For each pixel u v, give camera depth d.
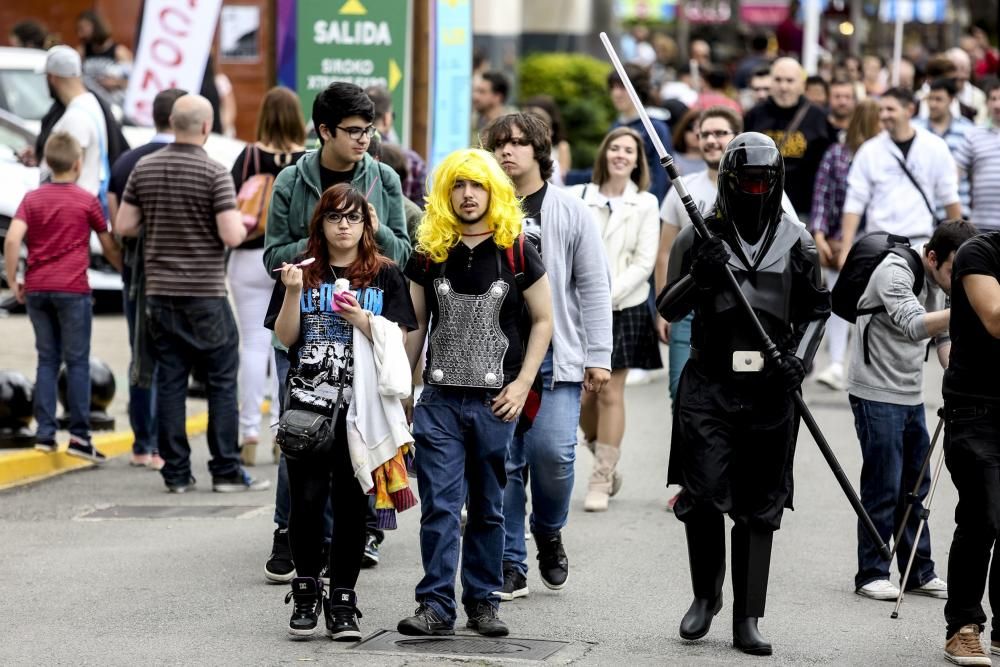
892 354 19.00
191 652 16.16
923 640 17.25
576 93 65.69
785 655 16.47
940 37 92.81
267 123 24.16
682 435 16.42
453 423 16.39
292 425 15.96
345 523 16.53
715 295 16.14
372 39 32.91
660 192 34.31
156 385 26.11
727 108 24.22
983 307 15.80
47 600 18.38
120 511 23.48
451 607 16.77
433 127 35.38
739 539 16.55
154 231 23.97
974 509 16.11
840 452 28.88
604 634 17.14
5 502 24.02
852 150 33.00
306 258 16.58
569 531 22.69
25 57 47.38
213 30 32.94
